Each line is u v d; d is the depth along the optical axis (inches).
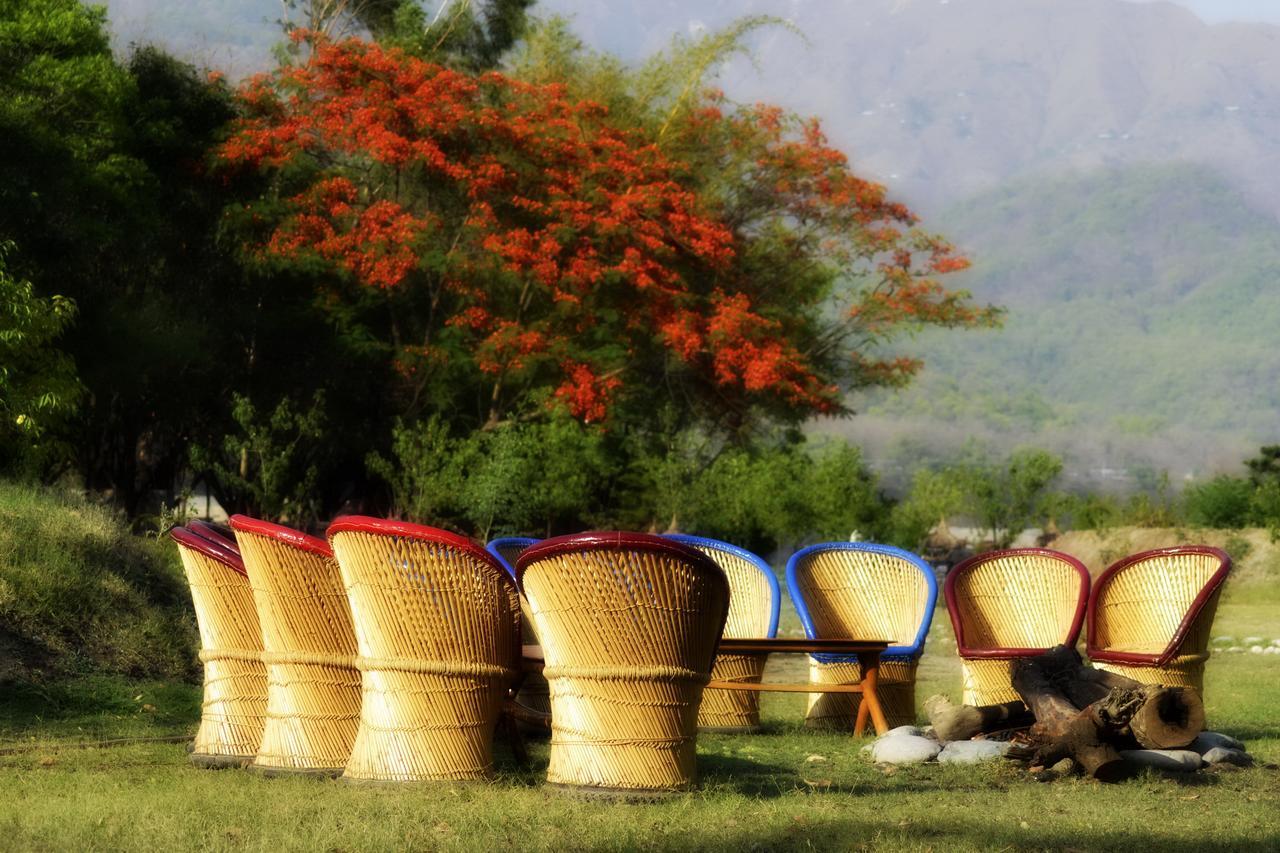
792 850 233.6
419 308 1167.6
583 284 1069.1
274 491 927.7
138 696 441.7
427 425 1053.8
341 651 316.8
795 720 476.1
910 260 1326.3
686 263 1177.4
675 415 1231.5
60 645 460.1
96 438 1043.9
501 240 1079.6
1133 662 400.5
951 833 248.4
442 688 296.8
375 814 258.7
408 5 1375.5
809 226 1354.6
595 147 1148.5
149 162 1044.5
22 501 558.3
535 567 290.2
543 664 338.3
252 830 241.4
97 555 534.3
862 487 1254.3
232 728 331.0
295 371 1067.3
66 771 317.7
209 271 1077.1
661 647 287.0
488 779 300.7
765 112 1326.3
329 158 1178.6
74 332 932.0
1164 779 323.6
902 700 439.8
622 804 277.6
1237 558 1264.8
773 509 1117.1
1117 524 1509.6
